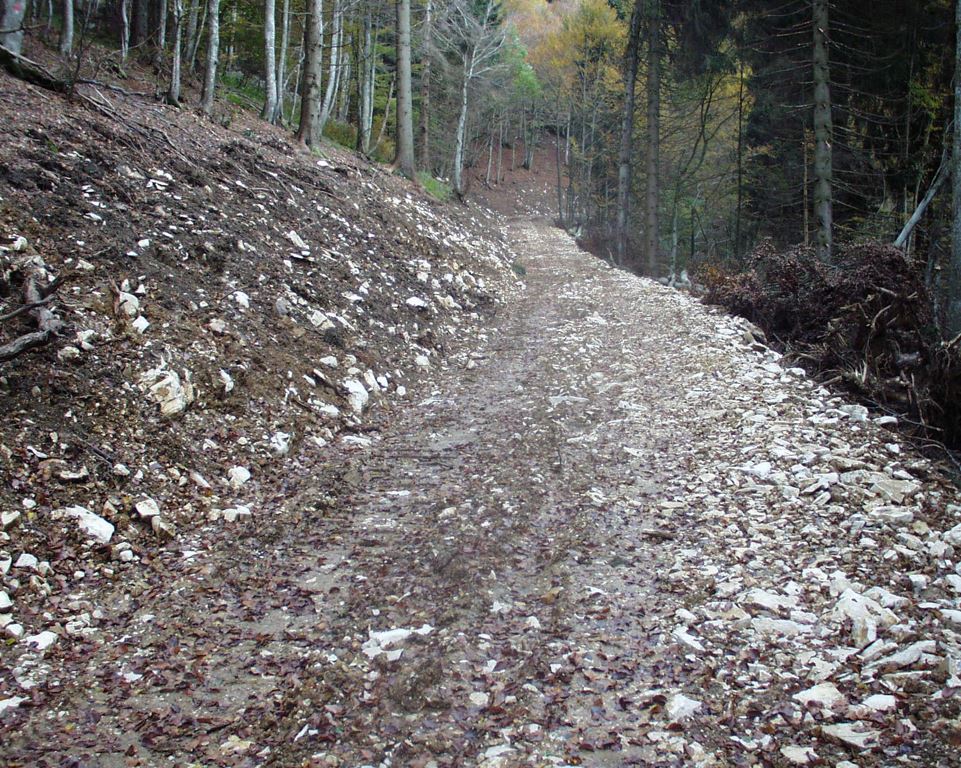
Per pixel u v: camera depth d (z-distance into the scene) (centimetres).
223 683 334
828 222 1541
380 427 730
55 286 518
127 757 283
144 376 553
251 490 541
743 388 800
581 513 520
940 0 1606
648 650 354
